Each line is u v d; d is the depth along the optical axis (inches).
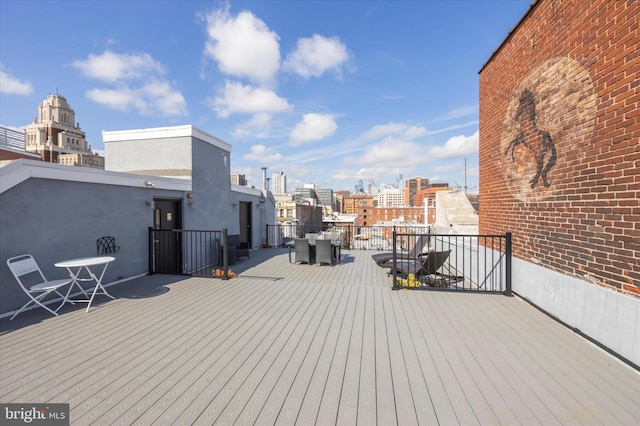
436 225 437.1
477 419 76.1
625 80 106.6
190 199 301.3
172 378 95.2
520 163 183.9
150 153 310.7
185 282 229.0
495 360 107.2
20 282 147.9
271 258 370.6
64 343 121.0
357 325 141.6
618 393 87.7
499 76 214.7
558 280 144.8
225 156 374.0
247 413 78.2
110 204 219.6
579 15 131.3
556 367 102.4
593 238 122.0
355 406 81.0
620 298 107.7
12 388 89.4
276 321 146.9
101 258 172.4
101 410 79.4
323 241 305.7
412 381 93.4
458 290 201.0
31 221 168.7
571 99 136.5
